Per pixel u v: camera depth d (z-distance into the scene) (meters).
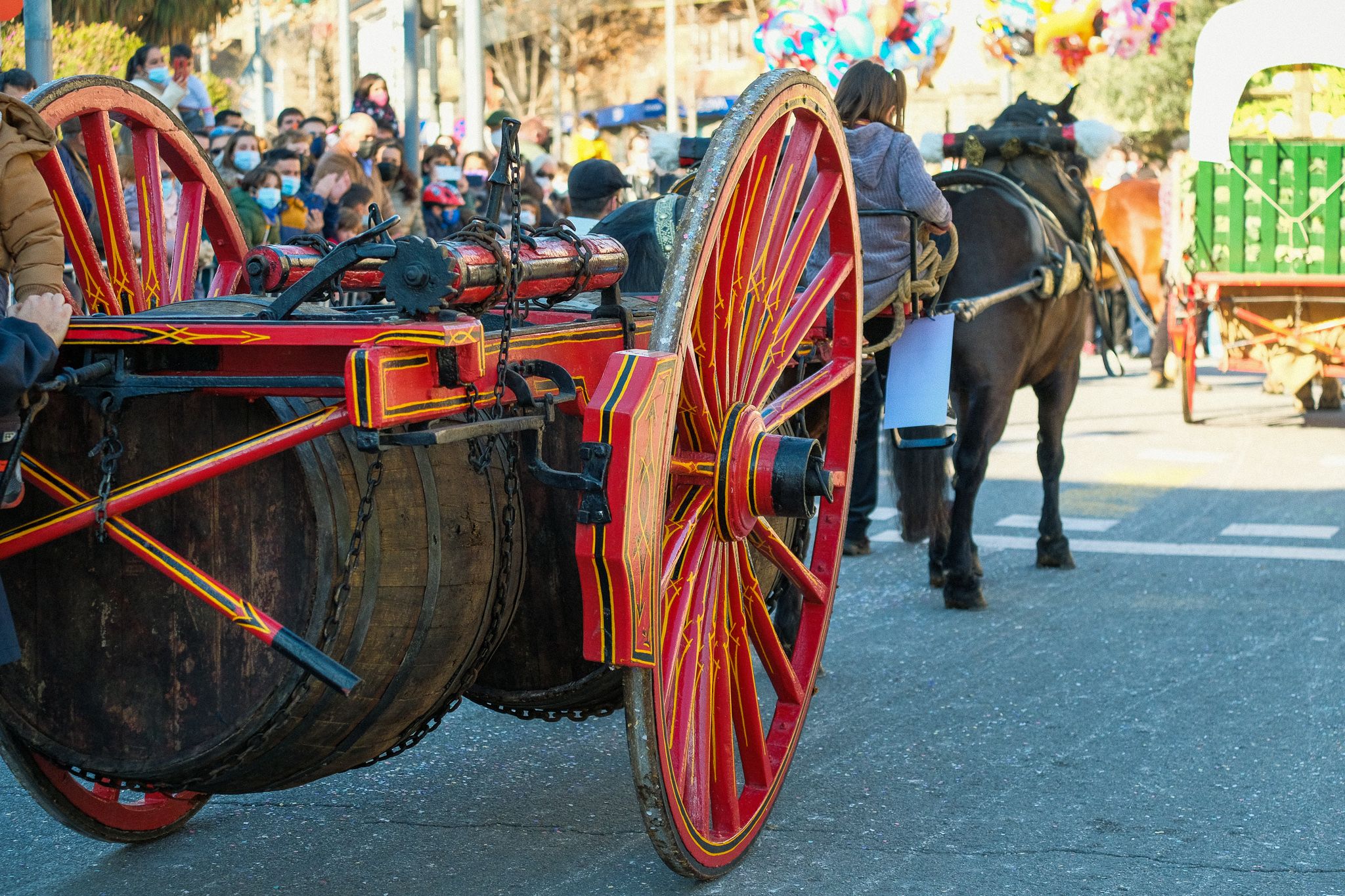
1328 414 12.90
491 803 4.26
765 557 4.10
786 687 4.07
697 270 3.23
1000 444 11.32
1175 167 13.26
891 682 5.42
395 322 2.78
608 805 4.25
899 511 6.33
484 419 3.10
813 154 3.95
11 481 2.93
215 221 4.42
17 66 12.73
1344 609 6.41
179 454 3.07
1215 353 17.56
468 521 3.37
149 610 3.09
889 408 5.92
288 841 3.97
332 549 3.00
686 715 3.42
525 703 4.09
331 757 3.32
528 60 37.06
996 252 6.36
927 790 4.31
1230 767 4.50
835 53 10.11
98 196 3.95
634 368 3.09
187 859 3.84
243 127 9.74
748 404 3.61
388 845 3.94
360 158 9.91
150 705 3.11
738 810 3.75
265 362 2.91
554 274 3.25
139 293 4.00
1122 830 3.99
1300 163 11.52
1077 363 7.18
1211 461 10.41
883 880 3.67
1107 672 5.52
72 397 3.10
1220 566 7.29
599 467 3.05
